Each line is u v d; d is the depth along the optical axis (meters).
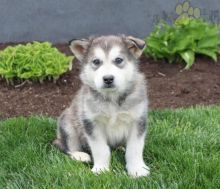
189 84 2.56
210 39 2.81
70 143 1.94
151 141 1.96
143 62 2.79
